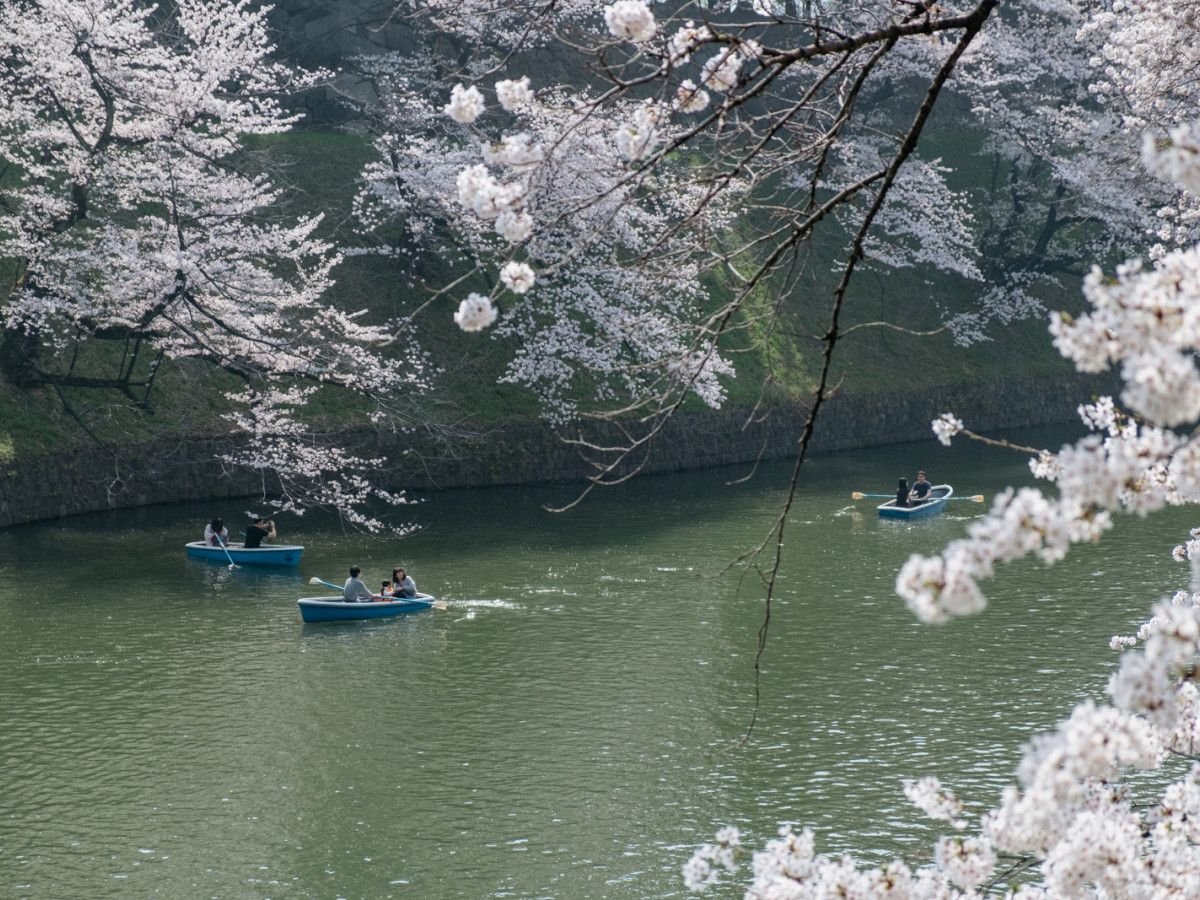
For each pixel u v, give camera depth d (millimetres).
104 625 28172
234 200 39375
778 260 7367
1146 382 3949
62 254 36125
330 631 28312
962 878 6656
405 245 48250
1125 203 52469
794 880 7051
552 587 31891
